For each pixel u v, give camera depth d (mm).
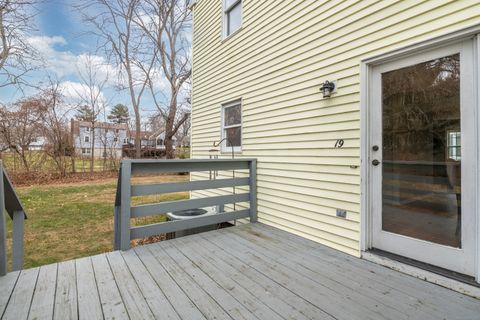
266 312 1647
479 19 1804
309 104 3170
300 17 3309
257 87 4098
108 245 3854
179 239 3094
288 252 2682
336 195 2801
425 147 2152
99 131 13156
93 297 1814
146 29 13547
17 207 2428
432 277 1989
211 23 5520
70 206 6152
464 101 1915
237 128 4723
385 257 2322
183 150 16844
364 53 2537
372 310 1662
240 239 3100
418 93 2193
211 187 3457
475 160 1850
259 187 4000
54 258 3387
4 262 2121
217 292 1888
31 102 10242
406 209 2281
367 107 2535
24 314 1617
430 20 2059
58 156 11109
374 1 2455
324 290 1911
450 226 2002
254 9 4160
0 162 2111
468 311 1643
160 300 1782
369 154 2541
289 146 3461
